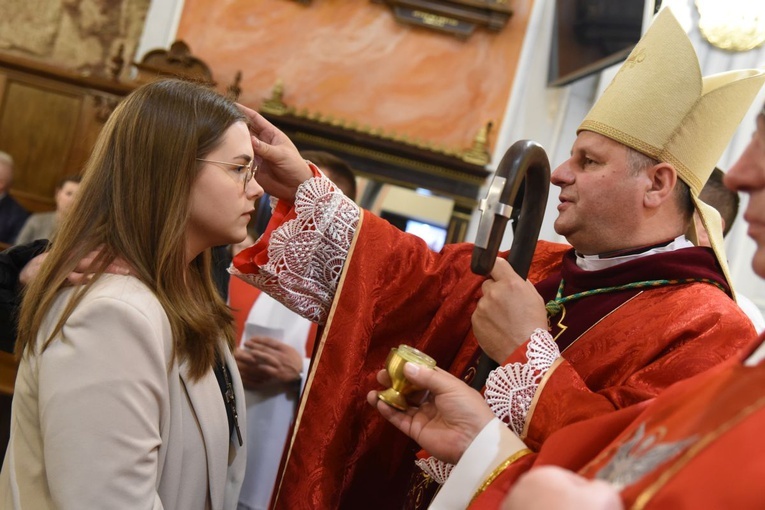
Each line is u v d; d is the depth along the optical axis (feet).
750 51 12.30
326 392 5.91
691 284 5.23
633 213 5.41
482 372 5.04
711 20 12.34
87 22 18.81
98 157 5.34
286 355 9.00
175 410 5.15
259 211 11.11
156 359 4.83
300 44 18.13
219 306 5.99
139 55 18.37
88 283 4.96
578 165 5.57
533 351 4.71
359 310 6.03
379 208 16.80
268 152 6.09
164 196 5.16
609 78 17.06
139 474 4.66
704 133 5.45
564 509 2.25
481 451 4.27
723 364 3.23
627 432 3.28
